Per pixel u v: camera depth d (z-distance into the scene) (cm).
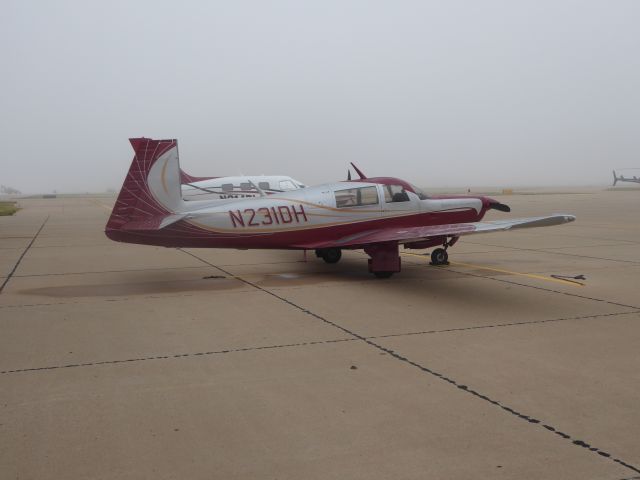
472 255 1454
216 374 571
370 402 495
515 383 538
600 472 374
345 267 1289
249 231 1108
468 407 482
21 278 1166
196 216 1086
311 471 379
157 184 1079
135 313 845
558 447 409
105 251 1639
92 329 751
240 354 638
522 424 448
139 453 405
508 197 5356
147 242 1084
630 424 447
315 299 935
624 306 857
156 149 1077
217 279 1145
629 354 624
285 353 639
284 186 2419
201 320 798
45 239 2003
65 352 649
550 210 3253
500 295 948
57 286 1073
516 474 372
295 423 454
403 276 1150
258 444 418
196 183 2361
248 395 514
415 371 574
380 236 1106
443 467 382
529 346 656
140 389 532
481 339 687
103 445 418
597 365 588
